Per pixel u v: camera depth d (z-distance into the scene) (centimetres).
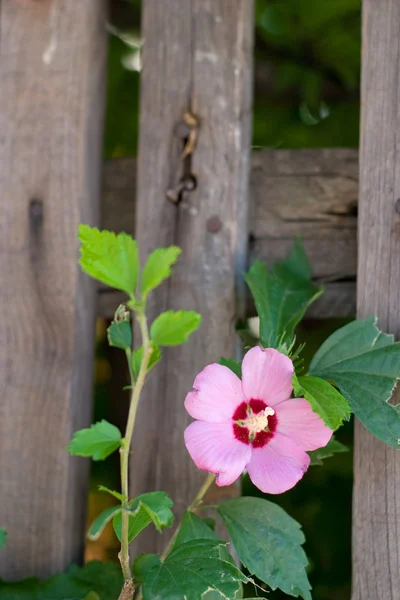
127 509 95
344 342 105
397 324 106
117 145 138
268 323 107
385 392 102
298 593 103
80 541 115
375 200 107
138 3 128
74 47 116
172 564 100
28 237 115
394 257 106
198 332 112
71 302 114
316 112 138
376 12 108
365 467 106
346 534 134
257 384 100
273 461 100
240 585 101
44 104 116
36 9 116
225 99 113
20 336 114
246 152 114
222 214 113
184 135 113
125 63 136
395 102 107
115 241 94
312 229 115
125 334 99
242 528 105
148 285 94
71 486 113
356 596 105
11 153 116
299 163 116
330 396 100
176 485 111
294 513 135
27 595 110
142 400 112
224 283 112
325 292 114
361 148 108
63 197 115
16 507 113
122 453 96
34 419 113
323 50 135
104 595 110
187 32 114
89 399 116
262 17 134
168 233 113
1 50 117
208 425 100
